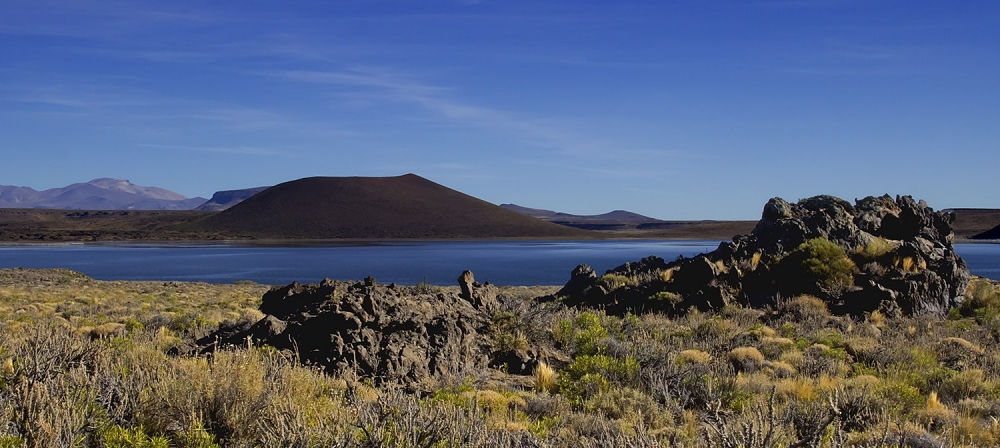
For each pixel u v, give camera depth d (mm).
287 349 12500
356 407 7645
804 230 27500
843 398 9719
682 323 21531
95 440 6793
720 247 28844
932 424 9766
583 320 18859
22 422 6332
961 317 23922
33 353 8359
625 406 10078
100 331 17500
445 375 12289
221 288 54562
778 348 16062
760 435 6457
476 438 7211
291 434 6398
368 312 13492
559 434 8477
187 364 9289
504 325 15172
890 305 22734
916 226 29172
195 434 6773
